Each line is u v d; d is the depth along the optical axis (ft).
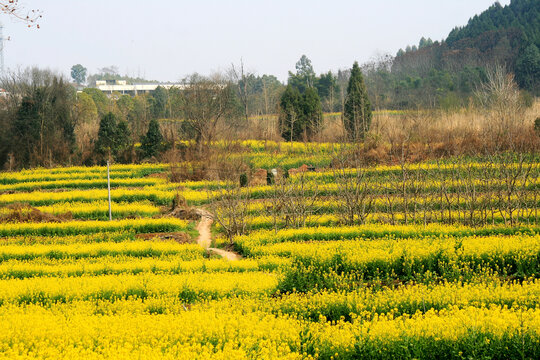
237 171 121.80
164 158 182.09
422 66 409.08
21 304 53.57
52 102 208.64
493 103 183.11
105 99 319.06
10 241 92.48
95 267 69.97
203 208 118.32
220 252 84.43
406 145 150.00
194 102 207.62
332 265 62.95
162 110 300.40
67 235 98.27
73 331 42.78
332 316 49.03
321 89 330.95
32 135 196.95
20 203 118.32
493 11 460.14
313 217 99.35
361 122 179.01
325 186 114.62
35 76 219.20
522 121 149.89
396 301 48.34
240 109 282.97
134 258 78.28
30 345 40.42
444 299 47.16
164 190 135.03
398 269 62.44
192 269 69.31
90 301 54.34
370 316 47.26
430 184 101.86
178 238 94.17
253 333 41.63
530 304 45.65
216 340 41.47
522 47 325.21
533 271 58.65
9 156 194.59
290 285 60.03
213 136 185.98
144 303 53.21
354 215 95.66
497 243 63.36
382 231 81.92
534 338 37.50
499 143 115.85
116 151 193.98
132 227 100.42
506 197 92.17
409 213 92.89
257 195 122.72
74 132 220.84
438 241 69.05
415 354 37.99
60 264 74.33
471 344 37.58
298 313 49.57
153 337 41.50
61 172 173.27
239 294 56.18
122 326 43.96
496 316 40.01
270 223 97.91
